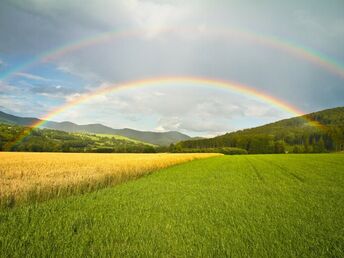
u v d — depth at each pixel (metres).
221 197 13.12
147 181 19.78
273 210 10.37
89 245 6.36
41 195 11.70
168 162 36.47
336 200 12.48
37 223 7.87
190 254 5.94
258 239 6.90
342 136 139.00
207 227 7.96
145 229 7.64
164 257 5.81
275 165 38.25
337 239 7.02
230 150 124.50
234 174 25.56
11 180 12.55
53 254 5.68
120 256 5.77
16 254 5.61
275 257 5.89
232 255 5.91
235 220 8.81
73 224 7.93
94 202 11.29
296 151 129.50
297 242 6.75
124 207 10.49
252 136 143.38
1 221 7.97
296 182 19.41
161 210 10.10
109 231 7.31
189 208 10.47
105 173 17.52
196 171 29.08
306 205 11.33
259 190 15.59
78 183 14.13
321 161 47.16
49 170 17.62
